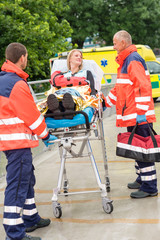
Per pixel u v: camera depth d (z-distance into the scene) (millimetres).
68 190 4918
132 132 4117
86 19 28250
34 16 19000
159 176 5090
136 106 4039
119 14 28281
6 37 17438
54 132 3811
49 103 3719
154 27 29891
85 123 3762
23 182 3221
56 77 4344
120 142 4145
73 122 3719
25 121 3182
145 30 29266
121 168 5699
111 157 6430
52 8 22000
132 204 4129
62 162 4004
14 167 3193
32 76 19828
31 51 17781
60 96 3809
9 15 17859
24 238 3252
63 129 3828
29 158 3252
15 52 3273
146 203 4113
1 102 3184
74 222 3812
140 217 3740
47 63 19328
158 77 13352
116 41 4152
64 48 20359
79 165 6109
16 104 3145
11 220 3180
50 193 4902
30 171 3285
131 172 5441
